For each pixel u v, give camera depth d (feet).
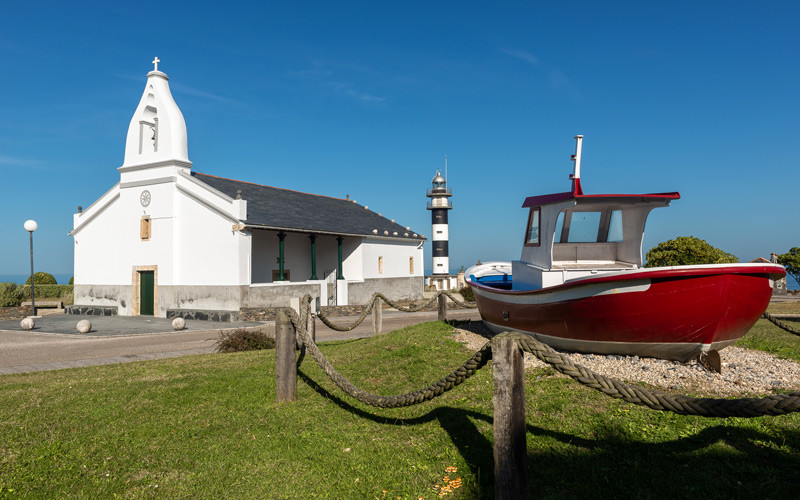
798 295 102.83
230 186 98.17
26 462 17.49
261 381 26.84
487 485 14.53
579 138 30.07
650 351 24.18
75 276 99.19
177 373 30.30
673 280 21.79
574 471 14.56
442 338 34.88
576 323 25.68
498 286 45.96
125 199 91.97
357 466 16.47
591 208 32.35
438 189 160.35
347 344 38.65
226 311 79.00
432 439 17.83
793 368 22.95
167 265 86.17
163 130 88.17
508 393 12.54
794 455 14.43
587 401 19.27
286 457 17.48
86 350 48.42
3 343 55.52
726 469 14.06
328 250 111.96
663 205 29.48
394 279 120.78
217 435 19.70
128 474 16.65
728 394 19.30
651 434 16.21
